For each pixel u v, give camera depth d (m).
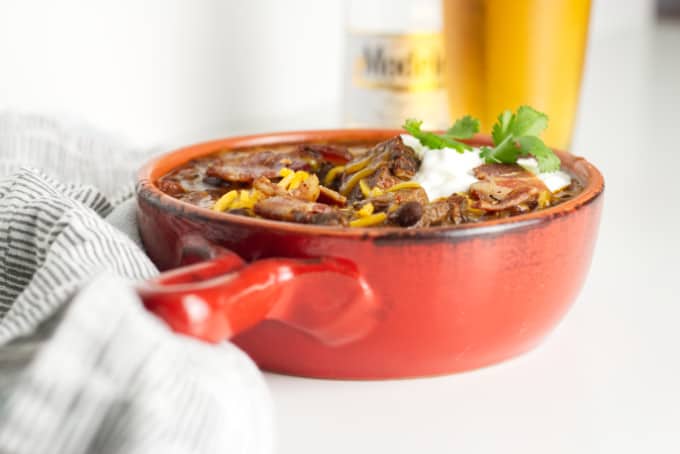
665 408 0.48
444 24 0.73
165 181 0.53
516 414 0.47
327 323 0.46
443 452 0.45
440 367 0.48
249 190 0.53
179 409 0.41
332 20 0.97
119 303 0.40
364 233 0.45
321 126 0.89
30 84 0.75
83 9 0.77
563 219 0.47
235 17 0.87
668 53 1.33
